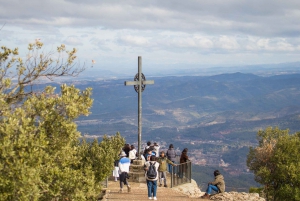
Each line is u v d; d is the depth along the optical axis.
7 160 10.16
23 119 10.77
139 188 22.03
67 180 12.95
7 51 14.40
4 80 12.98
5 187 10.24
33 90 14.02
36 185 10.67
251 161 45.00
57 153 12.39
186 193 21.69
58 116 12.02
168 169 26.52
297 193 39.09
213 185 20.23
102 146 19.98
